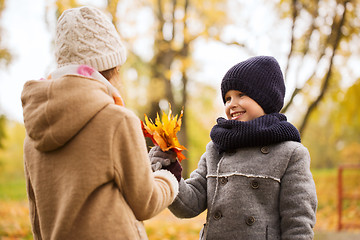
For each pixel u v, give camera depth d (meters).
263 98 1.79
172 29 8.62
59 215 1.32
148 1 8.43
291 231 1.56
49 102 1.30
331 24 5.54
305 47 5.57
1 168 16.55
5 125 12.81
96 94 1.33
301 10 5.56
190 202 1.77
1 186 10.90
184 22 8.08
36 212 1.51
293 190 1.62
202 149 16.39
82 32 1.43
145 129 1.64
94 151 1.32
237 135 1.70
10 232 4.93
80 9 1.47
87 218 1.30
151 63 9.45
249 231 1.60
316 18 5.54
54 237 1.32
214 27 7.59
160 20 8.65
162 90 9.52
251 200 1.64
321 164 24.12
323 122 22.61
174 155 1.64
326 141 23.47
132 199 1.36
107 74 1.51
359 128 19.30
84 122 1.31
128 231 1.32
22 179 15.70
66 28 1.44
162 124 1.66
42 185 1.39
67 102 1.29
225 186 1.71
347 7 5.40
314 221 1.59
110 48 1.47
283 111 5.53
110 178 1.33
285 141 1.73
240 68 1.82
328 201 10.05
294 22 5.45
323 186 12.04
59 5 5.45
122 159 1.34
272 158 1.68
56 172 1.36
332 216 8.34
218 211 1.70
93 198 1.32
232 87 1.82
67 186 1.33
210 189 1.78
